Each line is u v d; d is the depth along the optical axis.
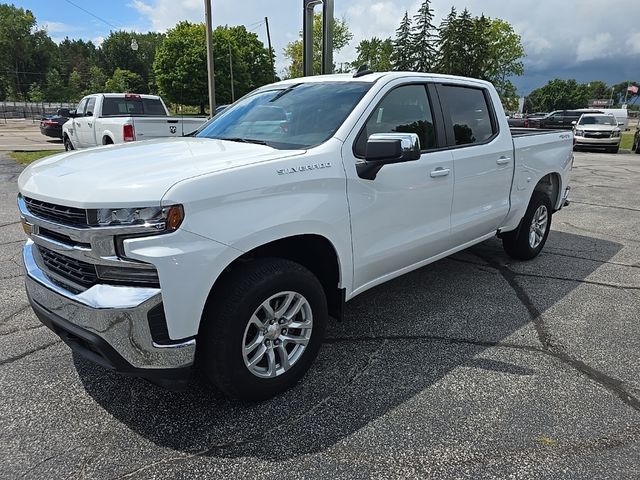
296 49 56.28
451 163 3.89
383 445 2.46
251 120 3.69
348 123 3.16
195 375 3.09
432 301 4.33
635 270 5.24
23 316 3.85
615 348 3.50
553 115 35.16
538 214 5.43
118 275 2.27
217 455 2.38
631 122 68.75
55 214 2.44
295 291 2.79
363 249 3.23
